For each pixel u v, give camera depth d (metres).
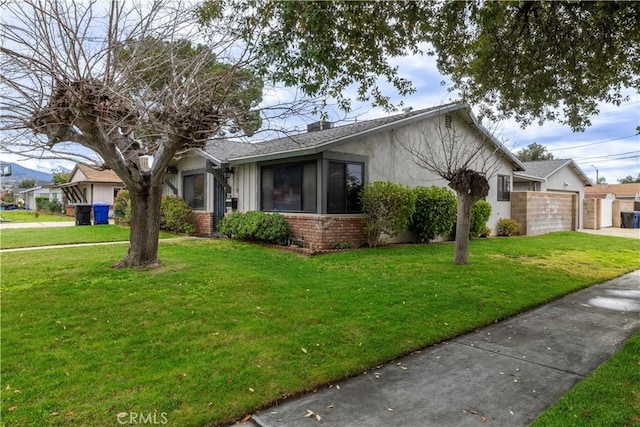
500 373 3.52
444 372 3.53
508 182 16.36
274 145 12.82
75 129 6.20
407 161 12.09
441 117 12.98
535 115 8.63
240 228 11.70
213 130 6.31
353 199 10.78
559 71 7.43
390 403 2.97
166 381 3.13
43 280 6.20
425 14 6.06
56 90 5.41
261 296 5.60
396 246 11.14
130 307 4.95
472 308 5.32
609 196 29.94
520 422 2.72
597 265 9.08
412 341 4.14
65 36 5.28
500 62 7.37
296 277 6.87
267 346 3.88
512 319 5.13
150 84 6.22
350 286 6.27
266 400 2.94
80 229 15.68
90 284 6.00
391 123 11.16
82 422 2.56
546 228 17.58
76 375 3.19
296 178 10.90
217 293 5.70
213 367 3.39
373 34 6.34
